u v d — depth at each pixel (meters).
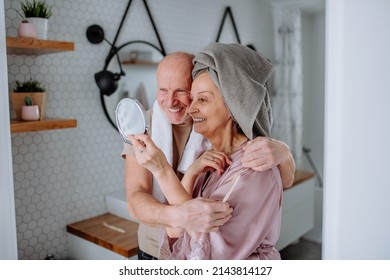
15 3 1.02
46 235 1.11
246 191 0.62
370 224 0.55
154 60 1.04
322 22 1.44
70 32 1.09
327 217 0.58
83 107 1.15
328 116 0.56
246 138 0.63
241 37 0.94
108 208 1.18
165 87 0.70
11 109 1.03
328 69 0.56
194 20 0.94
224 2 0.91
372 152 0.54
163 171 0.64
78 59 1.11
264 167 0.62
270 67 0.63
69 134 1.13
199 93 0.64
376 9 0.52
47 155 1.10
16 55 1.03
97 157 1.18
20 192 1.06
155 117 0.71
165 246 0.69
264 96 0.60
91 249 1.06
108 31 1.10
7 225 0.78
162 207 0.67
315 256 1.17
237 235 0.63
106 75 1.12
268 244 0.64
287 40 1.17
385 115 0.53
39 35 0.98
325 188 0.58
